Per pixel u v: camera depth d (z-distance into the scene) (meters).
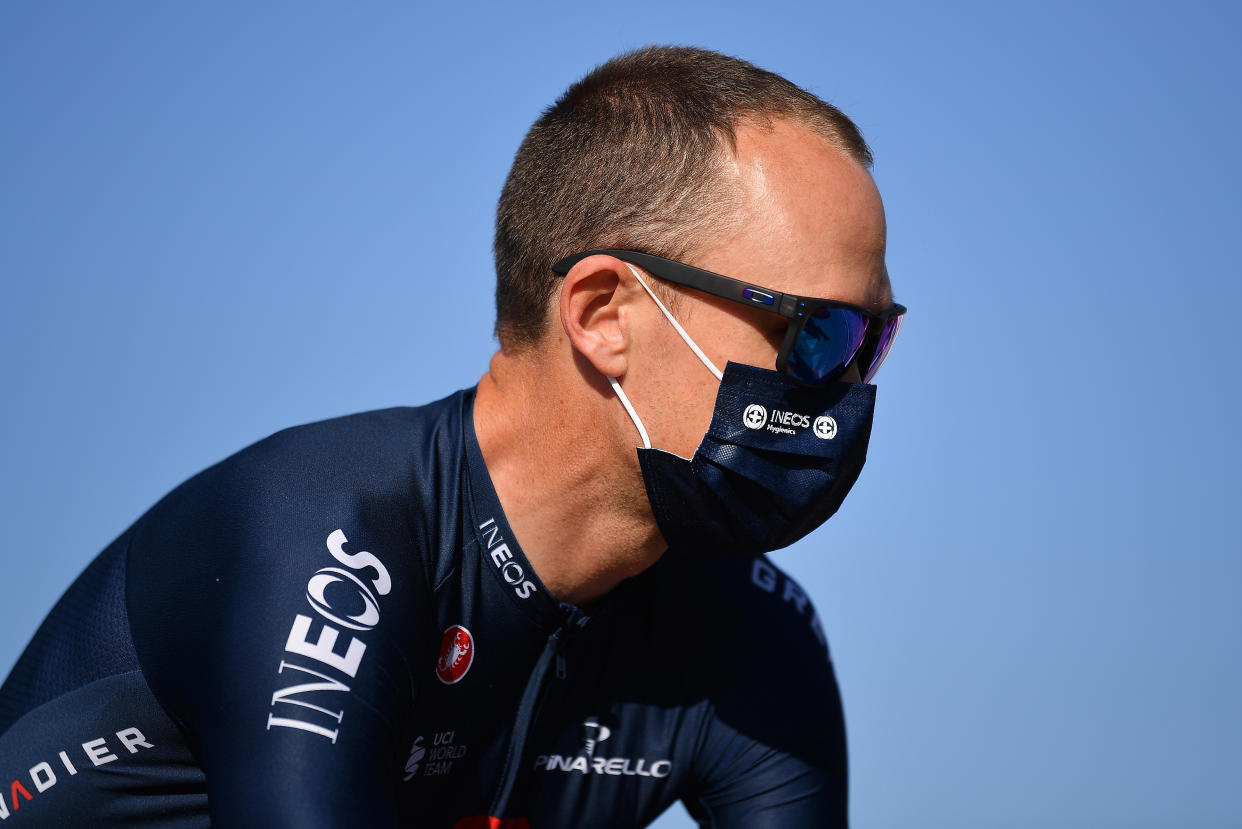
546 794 3.42
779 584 3.94
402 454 3.11
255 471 2.97
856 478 3.15
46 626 3.25
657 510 3.07
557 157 3.22
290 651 2.61
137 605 2.94
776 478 3.02
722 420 2.99
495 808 3.29
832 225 2.99
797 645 3.80
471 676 3.13
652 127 3.09
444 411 3.29
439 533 3.09
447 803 3.26
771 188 2.99
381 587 2.81
